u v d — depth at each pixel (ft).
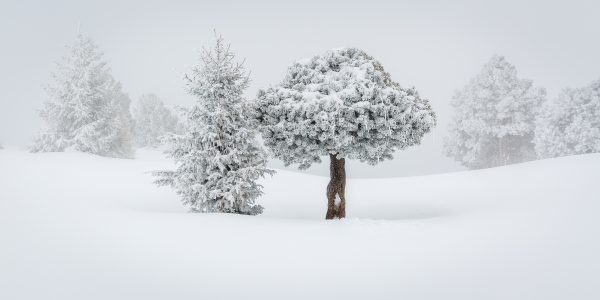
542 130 143.95
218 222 39.09
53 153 103.19
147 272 25.35
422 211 62.44
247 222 39.96
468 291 22.95
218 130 47.83
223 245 32.17
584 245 30.27
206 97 48.26
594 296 21.43
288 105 47.52
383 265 28.30
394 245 33.32
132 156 138.51
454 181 83.92
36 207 43.11
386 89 47.26
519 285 23.45
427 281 24.90
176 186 48.83
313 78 52.01
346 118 46.62
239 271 26.68
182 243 31.99
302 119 47.67
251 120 49.88
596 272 24.79
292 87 52.65
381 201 74.79
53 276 23.29
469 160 174.09
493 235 35.12
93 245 29.76
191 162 47.32
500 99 160.15
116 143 130.72
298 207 71.05
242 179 47.62
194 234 34.63
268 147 51.21
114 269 25.35
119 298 21.02
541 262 27.17
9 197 50.39
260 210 50.80
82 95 119.24
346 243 33.91
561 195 52.85
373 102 47.01
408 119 48.85
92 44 122.42
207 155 47.50
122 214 41.14
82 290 21.67
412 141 52.13
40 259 25.86
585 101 130.21
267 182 89.10
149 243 31.45
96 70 123.13
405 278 25.61
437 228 38.91
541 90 165.68
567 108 132.98
